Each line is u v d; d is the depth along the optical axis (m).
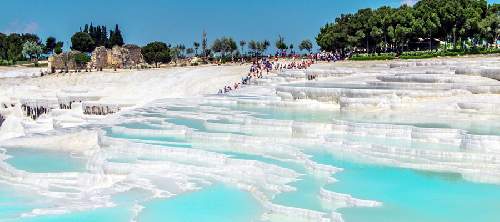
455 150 29.75
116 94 78.25
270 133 37.88
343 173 27.50
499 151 28.92
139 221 24.30
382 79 53.53
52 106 74.56
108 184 30.75
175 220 24.33
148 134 40.25
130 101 69.19
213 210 25.41
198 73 90.19
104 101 69.19
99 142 39.53
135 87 85.50
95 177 31.34
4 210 26.67
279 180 27.89
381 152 30.66
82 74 106.44
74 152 38.62
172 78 89.19
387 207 22.59
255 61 95.62
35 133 44.00
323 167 28.59
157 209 25.80
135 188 29.27
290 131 38.22
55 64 120.81
